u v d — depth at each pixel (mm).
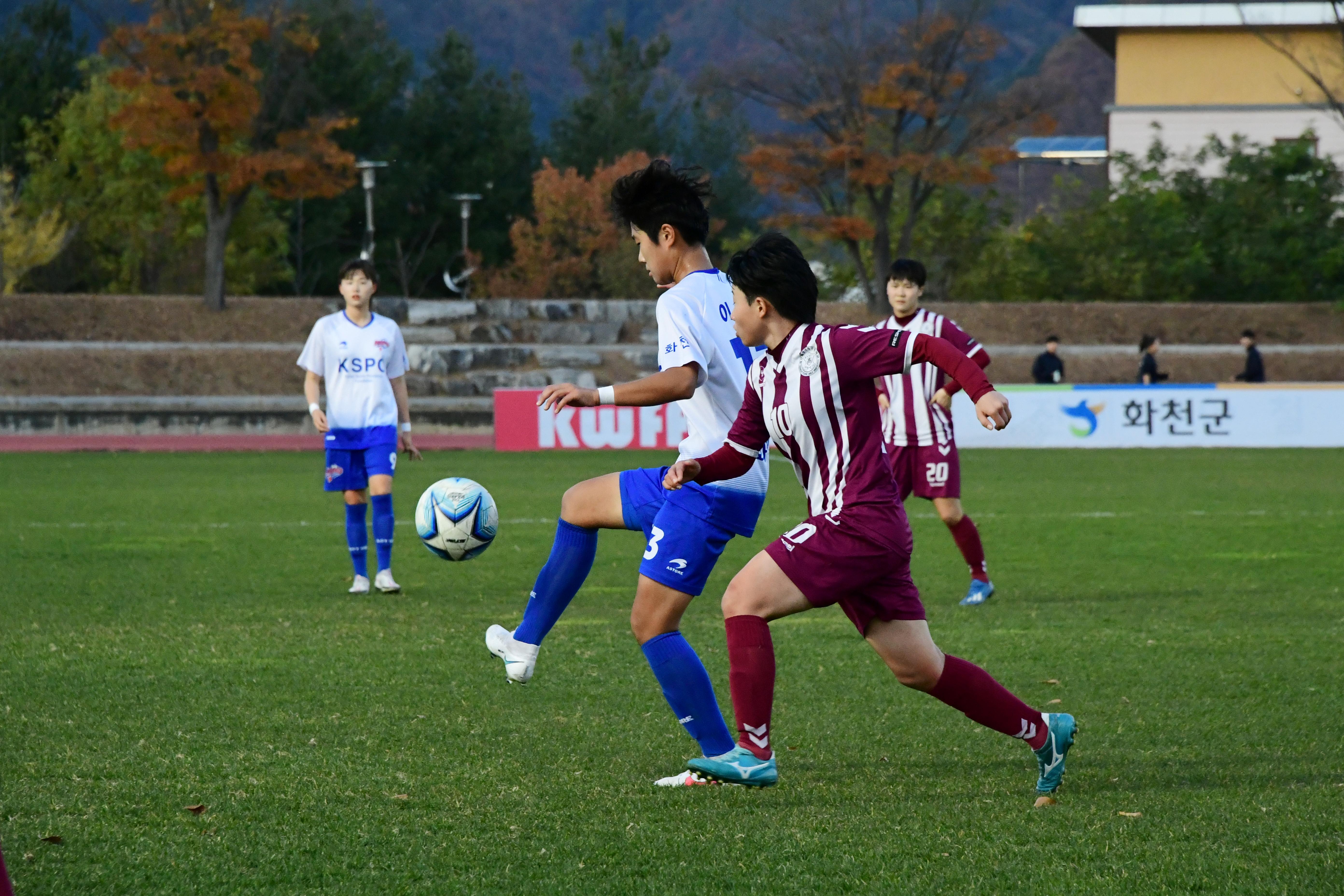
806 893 11734
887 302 123812
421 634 25125
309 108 158125
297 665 22109
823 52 122625
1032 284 130625
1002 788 15188
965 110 121500
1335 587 31547
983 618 27484
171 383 101875
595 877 12125
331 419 30375
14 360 100750
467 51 196250
